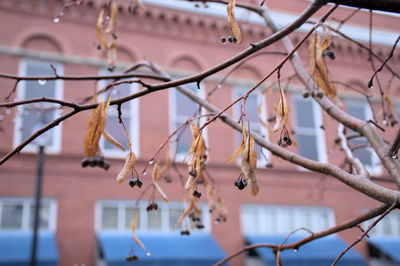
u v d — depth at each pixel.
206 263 12.86
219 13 15.96
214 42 15.88
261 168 15.16
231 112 15.30
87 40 14.33
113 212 13.27
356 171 4.06
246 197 14.67
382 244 15.09
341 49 17.25
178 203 13.88
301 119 16.41
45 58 13.74
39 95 13.43
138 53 14.83
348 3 2.67
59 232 12.45
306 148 16.12
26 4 13.98
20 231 12.24
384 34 17.64
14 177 12.38
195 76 2.85
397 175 3.14
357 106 17.33
